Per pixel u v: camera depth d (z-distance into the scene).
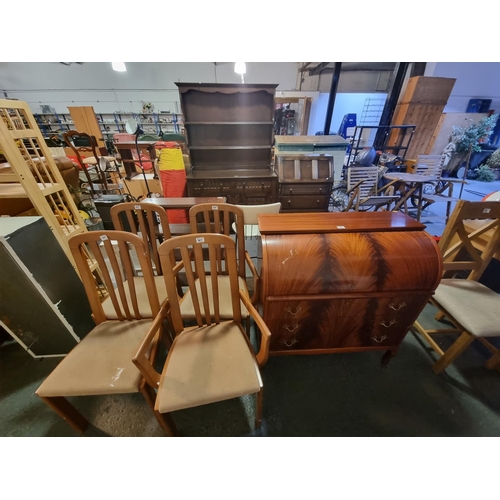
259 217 1.30
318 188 3.06
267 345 0.91
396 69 4.51
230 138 3.07
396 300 1.15
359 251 1.08
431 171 3.61
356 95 6.70
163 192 2.98
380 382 1.33
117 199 2.23
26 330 1.26
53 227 1.32
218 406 1.22
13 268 1.05
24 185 1.17
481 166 5.40
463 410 1.21
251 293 1.97
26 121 1.36
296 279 1.05
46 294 1.19
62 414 0.99
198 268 1.04
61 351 1.42
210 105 2.86
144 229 1.45
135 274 1.86
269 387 1.31
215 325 1.18
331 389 1.30
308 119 6.33
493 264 1.76
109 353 1.03
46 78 7.40
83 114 6.54
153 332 0.97
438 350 1.36
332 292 1.09
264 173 3.10
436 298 1.31
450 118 5.27
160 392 0.89
